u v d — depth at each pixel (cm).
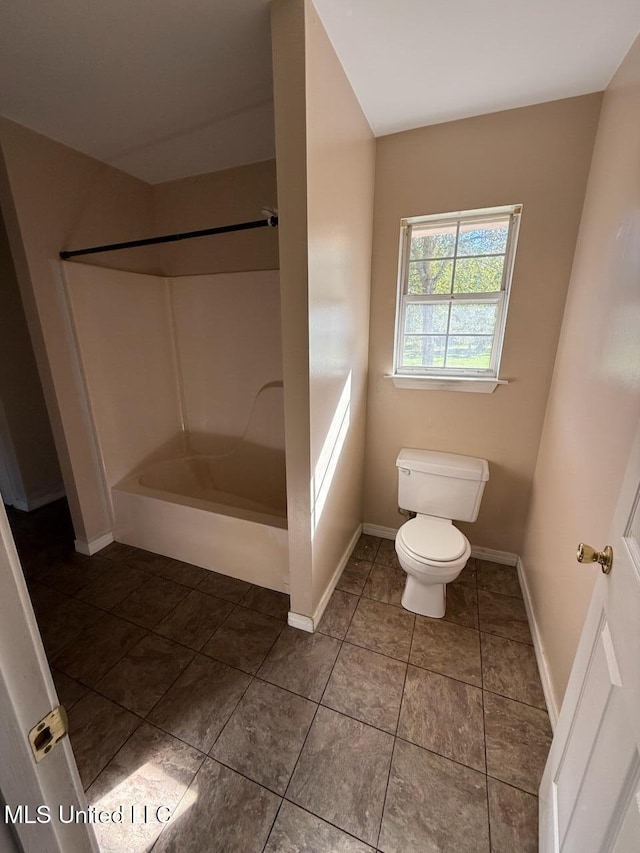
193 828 108
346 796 115
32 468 290
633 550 71
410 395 220
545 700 144
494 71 144
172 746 129
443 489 206
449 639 172
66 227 200
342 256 159
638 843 52
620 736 63
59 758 48
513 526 220
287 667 158
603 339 127
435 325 211
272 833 106
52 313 196
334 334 161
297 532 162
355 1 112
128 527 236
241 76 146
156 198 254
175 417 282
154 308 256
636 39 124
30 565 223
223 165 227
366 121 175
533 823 108
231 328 255
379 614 187
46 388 204
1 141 169
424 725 135
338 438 183
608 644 76
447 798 114
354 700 144
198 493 276
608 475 111
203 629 177
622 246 120
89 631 176
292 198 122
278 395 252
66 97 157
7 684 42
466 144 178
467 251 197
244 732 133
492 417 207
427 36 126
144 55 133
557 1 112
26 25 117
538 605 172
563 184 168
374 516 254
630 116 124
